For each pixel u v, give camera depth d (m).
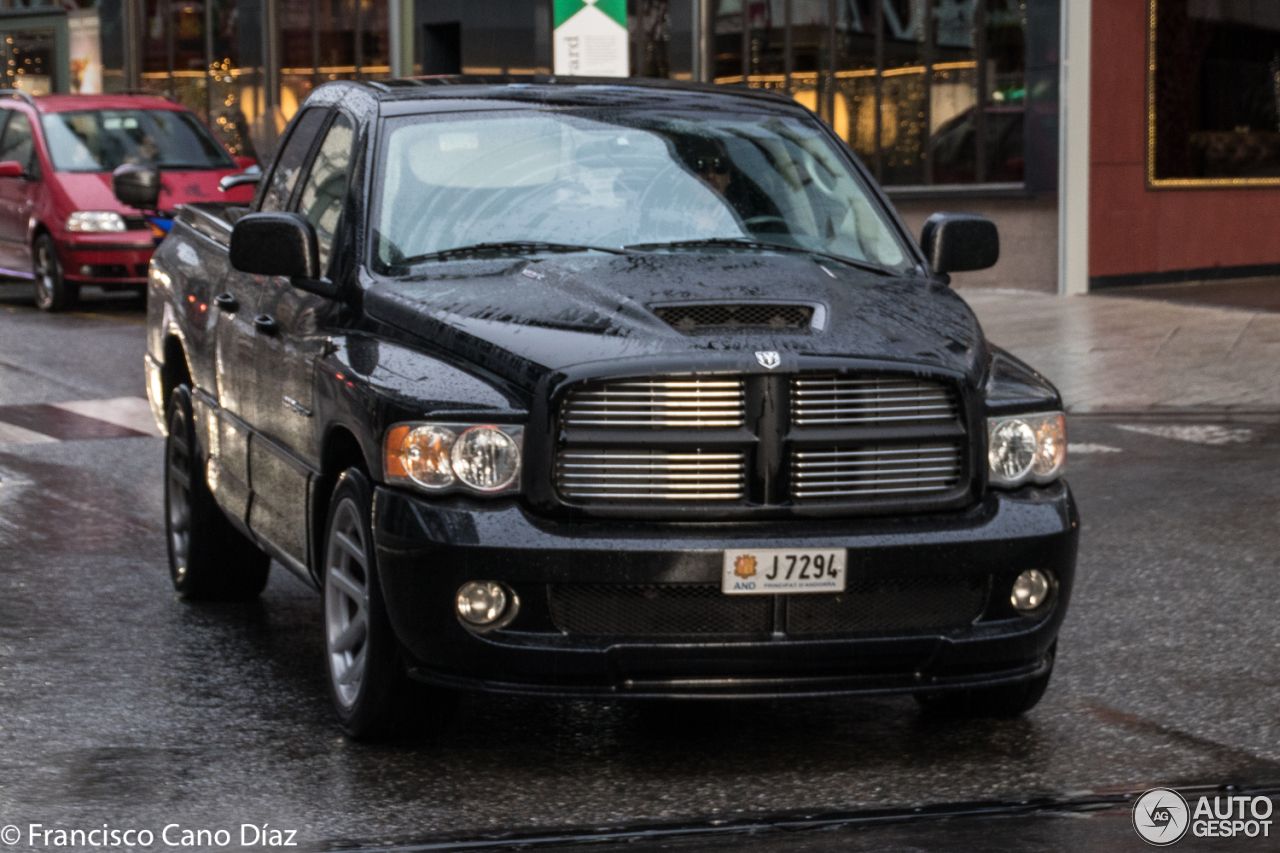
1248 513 10.80
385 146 7.15
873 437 5.91
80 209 21.50
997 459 6.17
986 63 23.22
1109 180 22.53
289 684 7.16
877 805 5.69
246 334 7.64
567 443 5.78
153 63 34.84
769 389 5.83
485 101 7.49
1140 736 6.51
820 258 7.01
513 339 6.01
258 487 7.46
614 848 5.26
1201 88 23.22
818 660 5.88
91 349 18.31
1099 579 9.12
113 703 6.84
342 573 6.47
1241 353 17.16
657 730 6.58
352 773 6.01
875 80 24.36
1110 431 13.89
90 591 8.80
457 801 5.71
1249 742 6.43
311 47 32.22
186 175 22.05
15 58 36.78
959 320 6.47
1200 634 8.03
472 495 5.84
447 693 6.25
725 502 5.84
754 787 5.89
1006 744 6.41
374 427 6.03
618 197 7.09
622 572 5.70
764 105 7.88
